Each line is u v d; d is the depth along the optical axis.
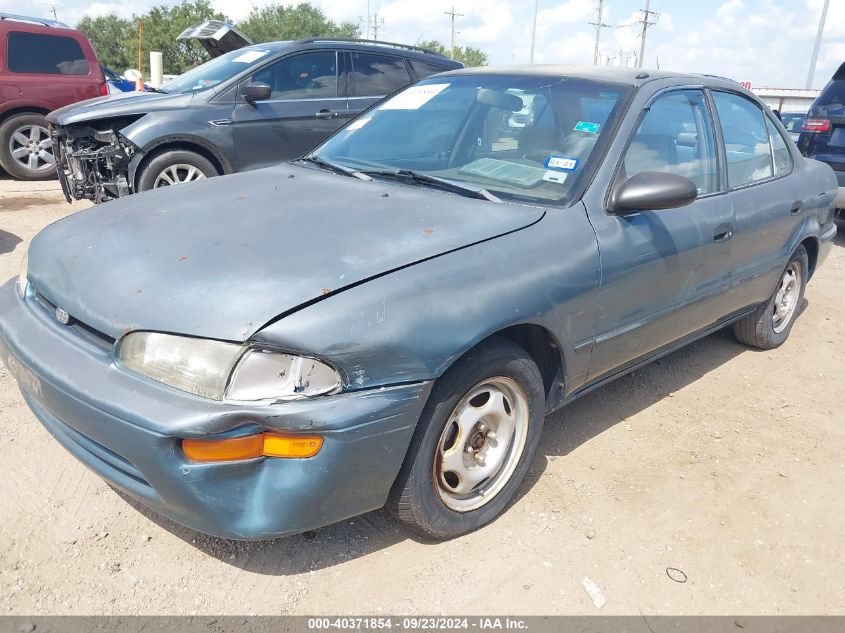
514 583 2.47
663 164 3.32
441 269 2.36
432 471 2.43
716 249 3.56
